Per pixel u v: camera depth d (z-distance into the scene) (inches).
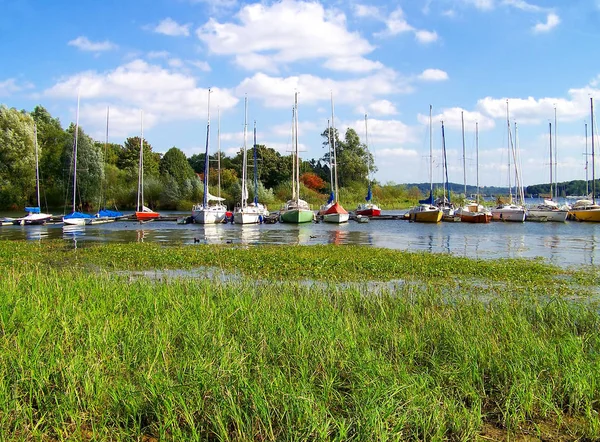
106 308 414.6
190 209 3294.8
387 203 3922.2
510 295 568.1
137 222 2206.0
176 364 289.3
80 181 2805.1
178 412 242.7
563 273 763.4
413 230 1774.1
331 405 257.8
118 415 239.0
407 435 235.9
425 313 426.9
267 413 231.6
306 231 1740.9
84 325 356.5
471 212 2133.4
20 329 335.0
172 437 225.6
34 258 948.0
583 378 275.7
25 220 2006.6
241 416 239.8
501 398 274.5
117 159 3988.7
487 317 413.4
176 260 901.8
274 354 304.5
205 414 241.4
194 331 338.6
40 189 2861.7
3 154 2711.6
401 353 326.0
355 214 2529.5
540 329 398.6
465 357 307.0
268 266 823.1
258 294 518.3
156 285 552.4
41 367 273.9
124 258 936.9
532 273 751.7
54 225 1983.3
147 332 335.9
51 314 376.2
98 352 306.0
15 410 238.7
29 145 2768.2
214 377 263.9
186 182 3390.7
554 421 257.6
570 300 556.7
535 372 288.5
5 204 2746.1
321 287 586.2
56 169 2903.5
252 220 2138.3
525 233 1628.9
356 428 231.5
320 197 3666.3
